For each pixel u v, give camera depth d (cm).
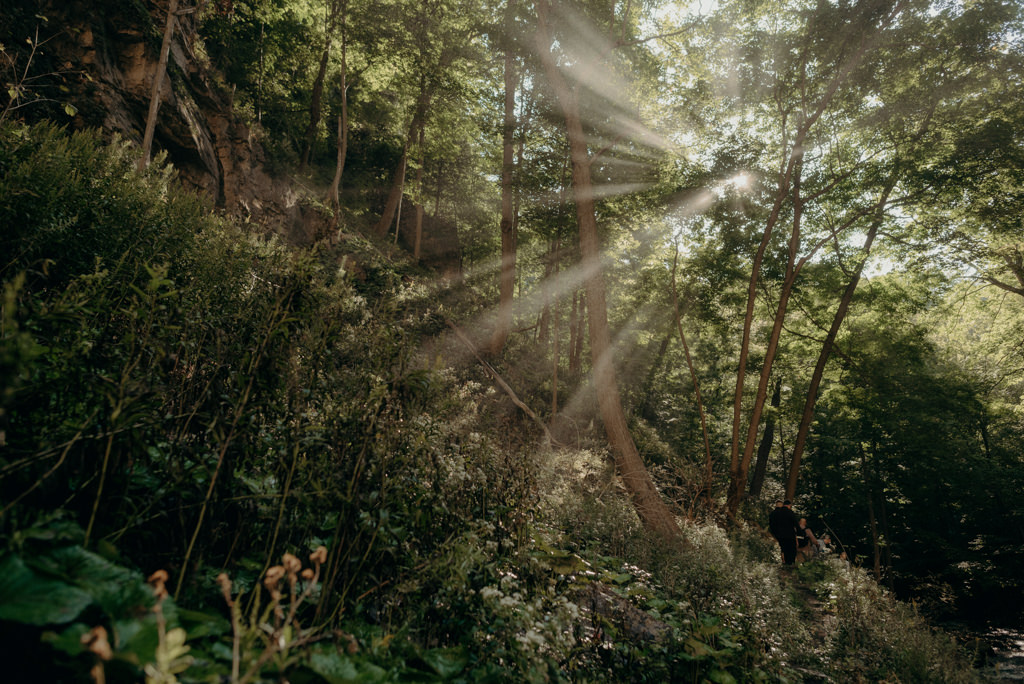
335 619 221
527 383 1759
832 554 1467
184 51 1586
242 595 206
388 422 275
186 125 1401
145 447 194
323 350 280
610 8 1449
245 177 1736
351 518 239
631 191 1845
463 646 260
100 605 145
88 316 260
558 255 2112
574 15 1515
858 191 1766
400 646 232
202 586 193
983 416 2316
